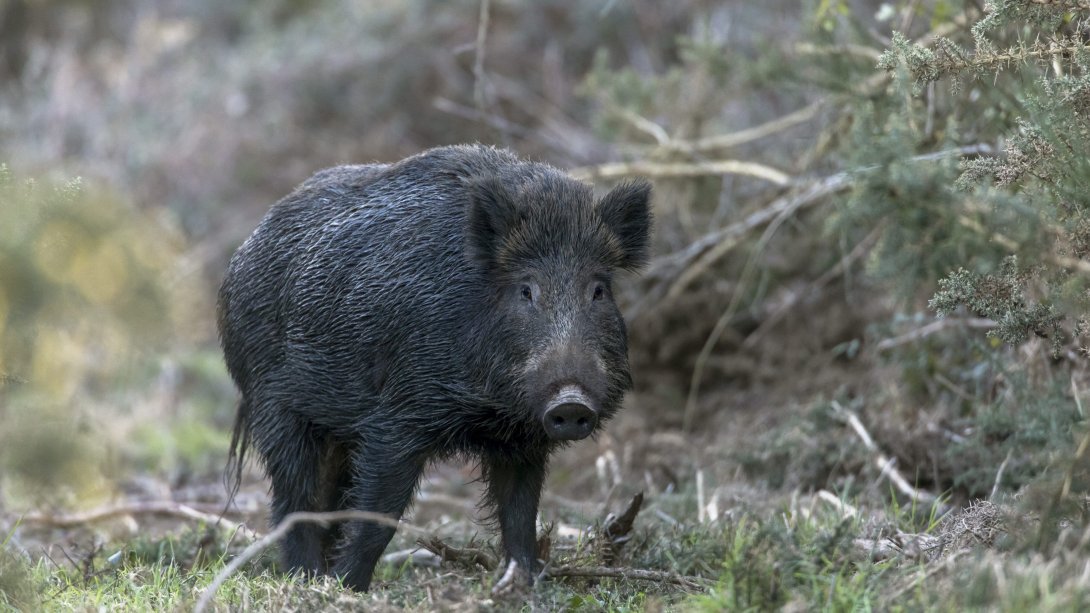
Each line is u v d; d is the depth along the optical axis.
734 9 27.66
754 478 16.53
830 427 16.45
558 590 10.39
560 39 32.09
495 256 11.27
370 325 11.73
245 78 33.28
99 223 7.77
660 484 17.53
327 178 13.03
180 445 21.22
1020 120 10.63
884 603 8.61
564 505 16.38
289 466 12.50
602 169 19.88
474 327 11.30
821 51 16.77
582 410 10.44
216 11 37.59
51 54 34.16
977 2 14.35
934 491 14.88
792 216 17.77
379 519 9.45
